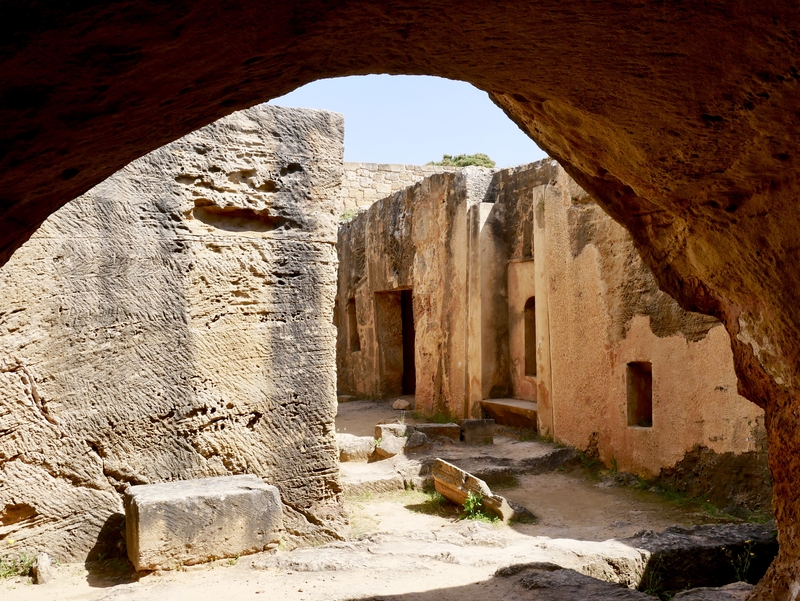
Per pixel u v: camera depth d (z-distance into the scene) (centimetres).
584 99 272
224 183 556
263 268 569
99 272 509
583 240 894
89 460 499
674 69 231
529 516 679
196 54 191
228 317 554
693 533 535
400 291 1502
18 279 480
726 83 232
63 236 497
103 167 246
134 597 417
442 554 497
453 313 1173
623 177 337
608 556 483
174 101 217
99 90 187
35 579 454
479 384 1095
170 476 526
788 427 339
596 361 870
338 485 589
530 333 1076
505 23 212
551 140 364
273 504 496
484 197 1145
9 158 197
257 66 217
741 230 311
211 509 475
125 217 520
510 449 926
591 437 880
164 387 527
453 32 220
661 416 768
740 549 509
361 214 1567
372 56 241
